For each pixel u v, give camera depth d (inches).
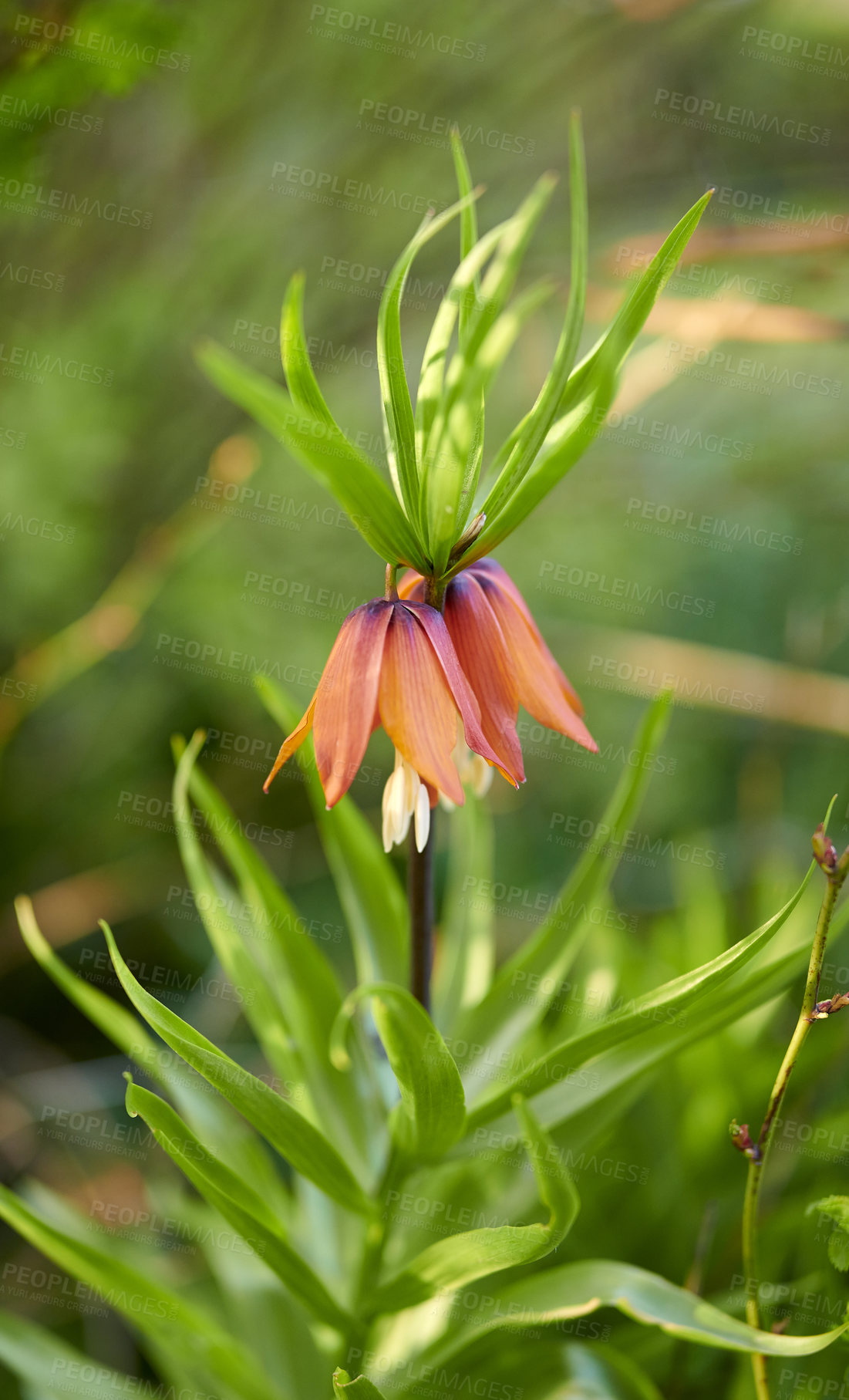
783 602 79.0
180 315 68.8
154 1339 40.5
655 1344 42.1
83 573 69.1
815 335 54.2
